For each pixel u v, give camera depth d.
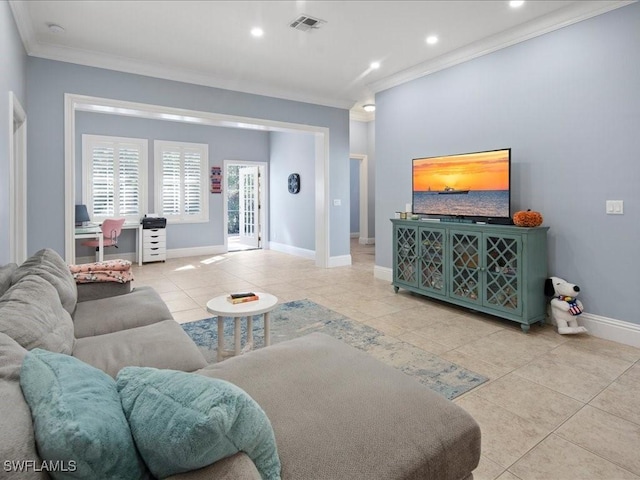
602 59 3.08
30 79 3.89
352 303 4.22
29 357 0.97
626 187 2.99
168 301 4.34
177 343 1.90
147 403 0.87
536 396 2.24
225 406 0.81
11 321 1.31
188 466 0.77
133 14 3.32
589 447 1.79
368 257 7.39
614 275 3.08
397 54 4.20
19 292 1.61
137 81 4.48
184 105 4.79
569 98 3.29
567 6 3.16
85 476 0.70
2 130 2.59
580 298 3.29
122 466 0.76
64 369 0.94
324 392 1.36
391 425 1.19
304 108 5.86
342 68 4.65
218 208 8.01
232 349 2.91
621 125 2.99
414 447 1.11
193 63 4.46
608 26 3.03
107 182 6.71
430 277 4.17
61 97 4.05
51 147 4.02
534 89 3.53
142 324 2.31
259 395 1.34
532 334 3.25
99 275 2.85
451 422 1.24
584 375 2.50
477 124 4.03
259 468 0.91
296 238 7.87
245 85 5.16
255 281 5.35
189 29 3.61
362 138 8.86
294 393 1.35
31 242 3.94
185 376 0.95
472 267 3.68
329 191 6.28
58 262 2.45
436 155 4.48
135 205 7.01
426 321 3.60
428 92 4.55
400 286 4.54
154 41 3.86
